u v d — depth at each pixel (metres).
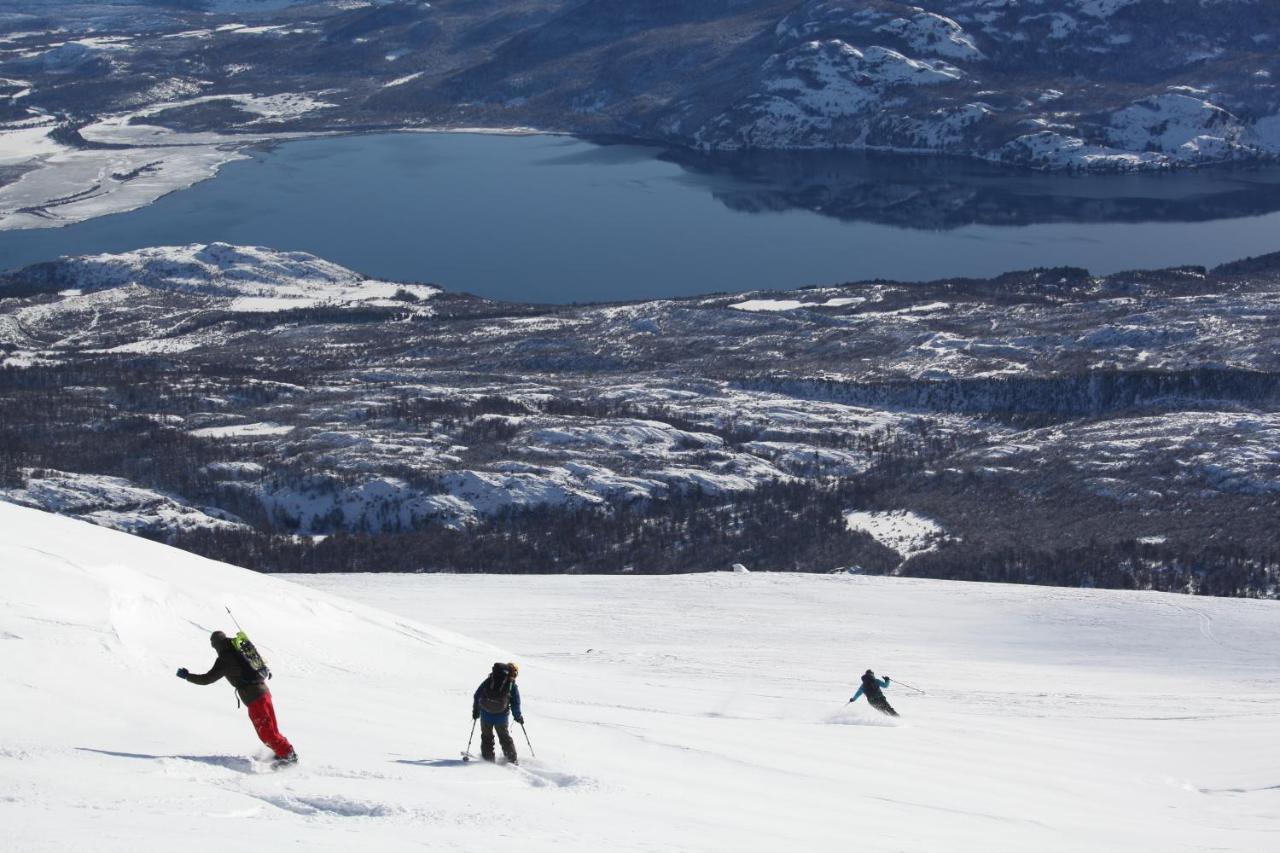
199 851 11.74
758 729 30.52
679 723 29.67
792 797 20.50
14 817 12.52
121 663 23.00
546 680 39.53
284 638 33.16
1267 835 22.19
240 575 39.81
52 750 16.19
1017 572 113.56
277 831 13.11
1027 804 23.53
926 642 69.62
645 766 21.81
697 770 22.19
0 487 138.25
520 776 19.00
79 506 136.62
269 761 17.36
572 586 88.69
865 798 21.56
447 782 17.44
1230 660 64.88
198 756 17.23
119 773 15.34
